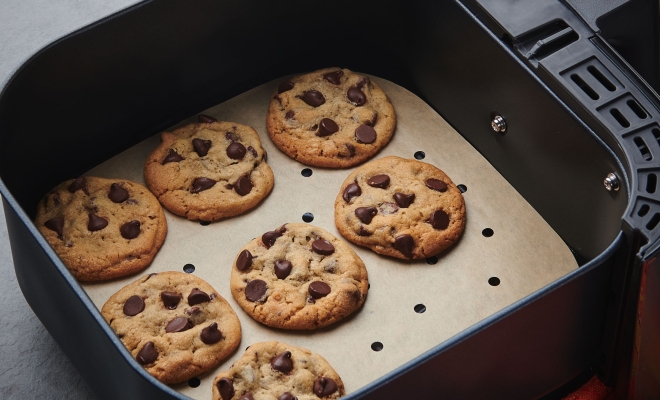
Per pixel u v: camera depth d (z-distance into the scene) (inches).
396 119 32.2
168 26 30.6
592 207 28.9
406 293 29.3
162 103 31.9
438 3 30.6
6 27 37.6
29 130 29.9
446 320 28.8
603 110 28.1
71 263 29.5
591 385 28.8
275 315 28.6
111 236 30.0
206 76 32.1
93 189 30.7
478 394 27.1
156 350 28.1
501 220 30.4
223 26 31.4
